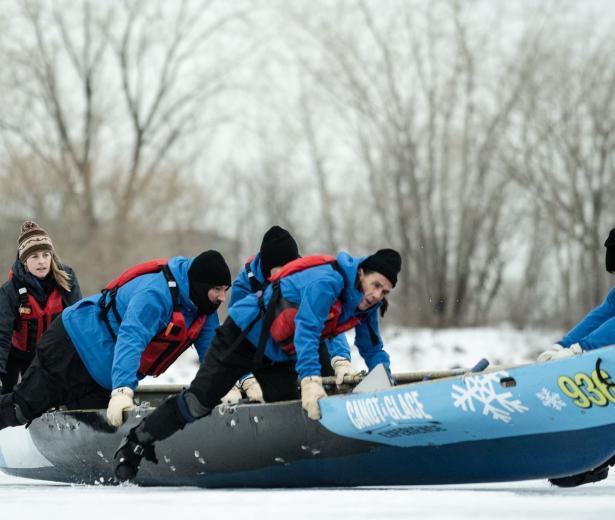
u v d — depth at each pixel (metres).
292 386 15.45
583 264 76.62
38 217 77.25
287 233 17.58
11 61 81.81
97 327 16.42
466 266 78.00
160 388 20.67
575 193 76.44
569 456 12.46
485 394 12.43
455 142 79.31
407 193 78.44
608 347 11.75
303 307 13.73
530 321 82.69
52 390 16.81
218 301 16.02
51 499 13.59
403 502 11.91
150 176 81.50
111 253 76.69
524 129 77.56
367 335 15.83
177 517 11.01
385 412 13.20
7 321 18.83
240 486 15.25
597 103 76.50
